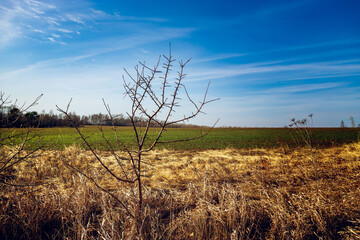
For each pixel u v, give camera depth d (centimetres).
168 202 416
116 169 652
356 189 454
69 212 353
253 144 1582
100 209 379
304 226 320
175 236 304
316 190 452
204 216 327
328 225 322
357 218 345
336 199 412
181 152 1147
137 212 312
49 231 319
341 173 591
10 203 345
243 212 344
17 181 464
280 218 328
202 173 621
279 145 1457
